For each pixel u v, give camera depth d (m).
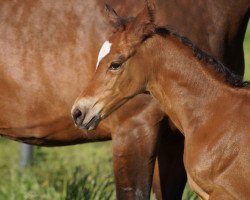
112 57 8.82
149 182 9.41
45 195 11.54
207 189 8.81
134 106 9.30
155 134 9.33
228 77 8.86
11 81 9.76
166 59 8.91
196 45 9.16
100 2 9.58
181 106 8.96
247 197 8.58
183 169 9.70
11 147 14.89
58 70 9.62
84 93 8.95
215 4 9.40
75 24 9.59
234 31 9.48
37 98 9.72
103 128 9.59
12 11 9.84
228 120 8.72
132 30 8.81
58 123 9.73
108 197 10.98
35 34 9.70
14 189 11.88
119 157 9.41
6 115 9.87
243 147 8.59
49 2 9.73
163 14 9.37
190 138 8.91
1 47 9.77
